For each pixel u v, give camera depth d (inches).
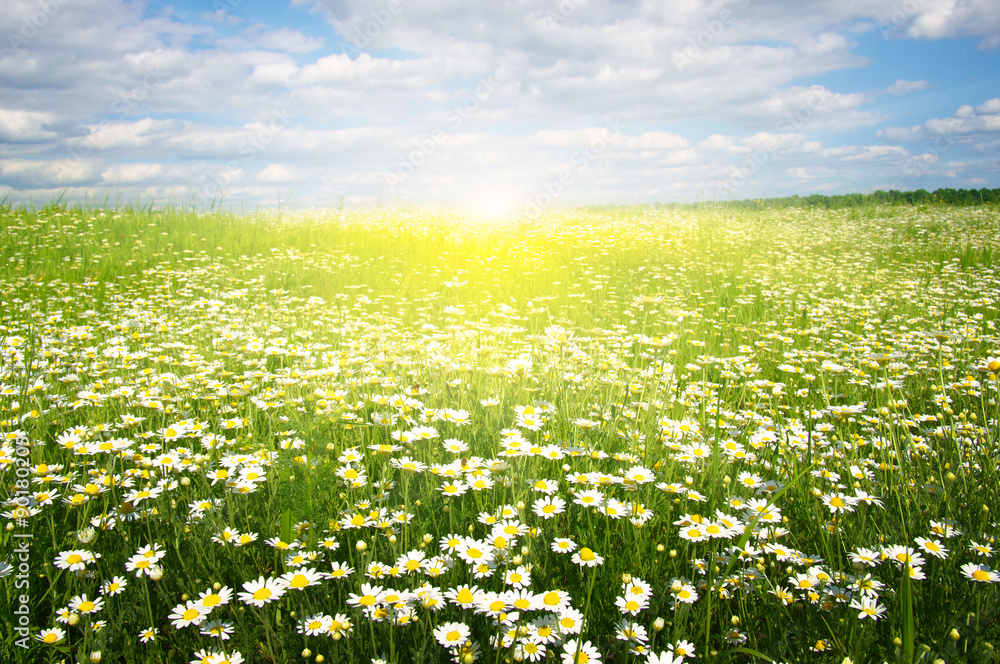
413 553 71.3
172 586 73.5
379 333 205.0
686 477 93.9
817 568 74.2
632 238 531.8
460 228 593.0
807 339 228.8
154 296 279.7
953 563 72.9
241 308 267.3
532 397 136.9
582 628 62.6
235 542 79.7
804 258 427.2
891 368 160.2
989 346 191.9
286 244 467.5
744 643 65.8
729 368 178.1
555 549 76.4
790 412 150.9
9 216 454.3
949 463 99.4
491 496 92.2
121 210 524.1
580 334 237.6
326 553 79.7
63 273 330.0
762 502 84.5
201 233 468.1
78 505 82.3
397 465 91.0
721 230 581.9
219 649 62.7
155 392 129.7
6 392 129.0
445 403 129.0
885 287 326.6
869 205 782.5
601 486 89.0
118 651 64.3
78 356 165.6
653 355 173.8
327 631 63.2
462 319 260.4
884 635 65.4
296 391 143.9
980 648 61.5
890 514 87.8
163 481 92.7
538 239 527.8
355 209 701.9
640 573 75.1
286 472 90.0
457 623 62.3
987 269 368.8
